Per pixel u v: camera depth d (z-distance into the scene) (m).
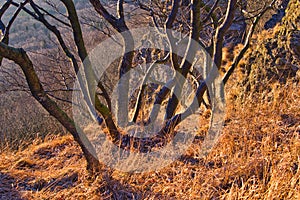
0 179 3.18
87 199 2.77
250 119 3.83
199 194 2.74
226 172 2.90
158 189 2.89
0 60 2.78
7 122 8.30
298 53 5.06
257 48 6.02
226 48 7.66
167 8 5.48
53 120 7.93
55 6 4.66
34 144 4.32
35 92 2.47
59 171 3.33
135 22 6.21
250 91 5.50
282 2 7.89
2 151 4.18
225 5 5.92
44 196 2.86
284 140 3.23
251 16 4.91
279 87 4.57
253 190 2.51
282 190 2.48
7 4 3.37
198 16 3.72
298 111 3.79
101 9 3.99
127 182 3.01
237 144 3.35
